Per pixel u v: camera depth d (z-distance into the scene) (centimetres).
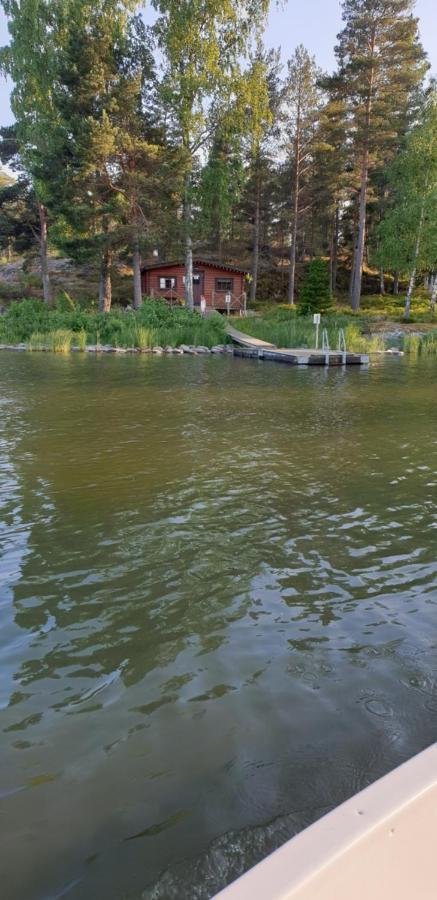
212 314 2473
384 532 431
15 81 2673
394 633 305
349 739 229
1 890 170
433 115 2941
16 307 2594
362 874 81
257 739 230
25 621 318
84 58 2242
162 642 299
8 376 1351
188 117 2359
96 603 336
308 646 294
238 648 293
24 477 559
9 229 3312
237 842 185
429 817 90
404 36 2809
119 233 2472
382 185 3881
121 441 700
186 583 358
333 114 3250
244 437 725
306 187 3556
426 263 3038
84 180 2397
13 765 219
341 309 3262
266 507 479
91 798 204
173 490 520
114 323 2319
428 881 86
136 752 225
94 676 273
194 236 2597
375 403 991
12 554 396
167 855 181
